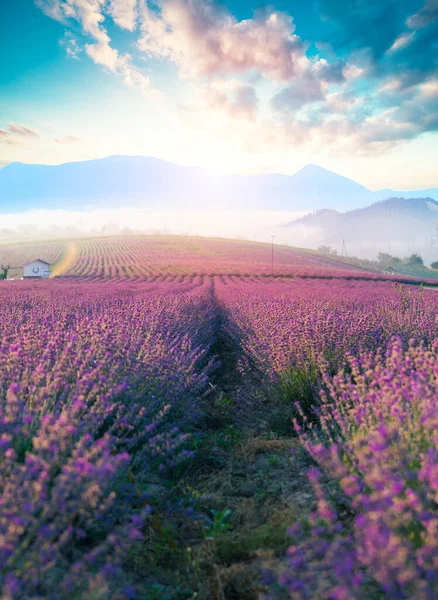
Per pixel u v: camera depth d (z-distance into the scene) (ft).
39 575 6.29
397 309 28.68
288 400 17.57
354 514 9.35
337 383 13.39
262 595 7.64
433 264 602.44
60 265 359.25
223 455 14.48
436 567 5.33
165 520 10.18
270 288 100.07
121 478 10.09
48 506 6.69
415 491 6.73
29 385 11.54
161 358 16.30
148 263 336.70
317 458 10.03
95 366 13.84
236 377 25.46
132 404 12.50
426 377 10.62
